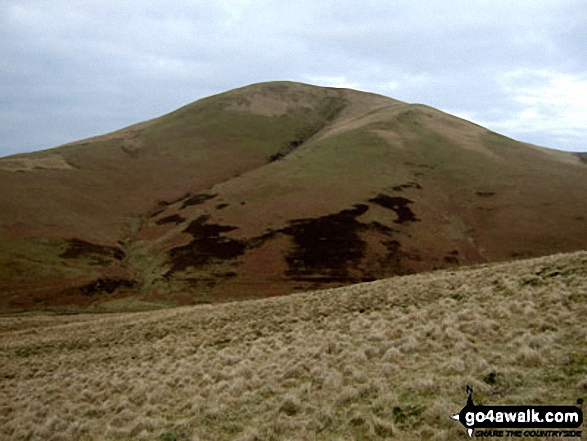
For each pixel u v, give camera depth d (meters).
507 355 10.30
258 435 8.87
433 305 17.61
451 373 9.96
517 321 12.84
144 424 11.16
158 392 13.69
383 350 12.97
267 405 10.58
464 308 15.73
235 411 10.78
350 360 12.42
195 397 12.45
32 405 14.98
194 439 9.48
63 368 20.98
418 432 7.70
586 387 7.91
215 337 21.42
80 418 13.12
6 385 19.08
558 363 9.23
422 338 13.11
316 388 11.01
